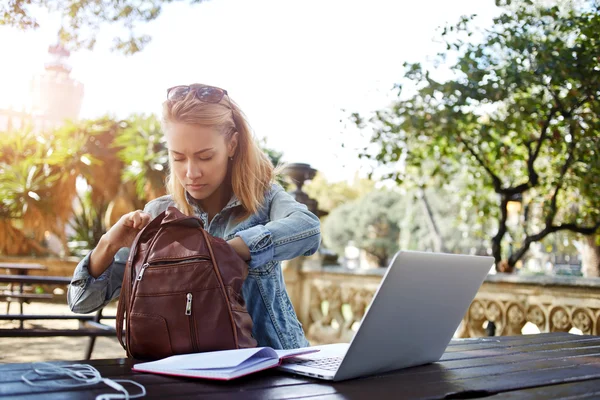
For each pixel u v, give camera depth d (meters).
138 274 1.54
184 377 1.35
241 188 1.93
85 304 1.81
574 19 5.06
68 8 5.46
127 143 11.34
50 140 11.52
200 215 1.99
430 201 24.61
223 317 1.50
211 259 1.52
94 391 1.18
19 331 3.12
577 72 4.95
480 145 5.71
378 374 1.50
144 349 1.54
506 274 4.92
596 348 2.08
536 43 5.15
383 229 31.27
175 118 1.79
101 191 11.90
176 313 1.50
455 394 1.30
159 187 11.10
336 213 32.91
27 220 11.02
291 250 1.78
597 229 5.43
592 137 5.12
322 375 1.38
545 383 1.43
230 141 1.89
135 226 1.71
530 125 5.45
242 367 1.36
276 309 1.95
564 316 4.49
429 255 1.38
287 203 1.94
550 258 16.62
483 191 6.56
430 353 1.64
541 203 5.98
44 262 9.72
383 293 1.30
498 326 4.97
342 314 6.63
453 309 1.61
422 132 5.65
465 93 5.25
